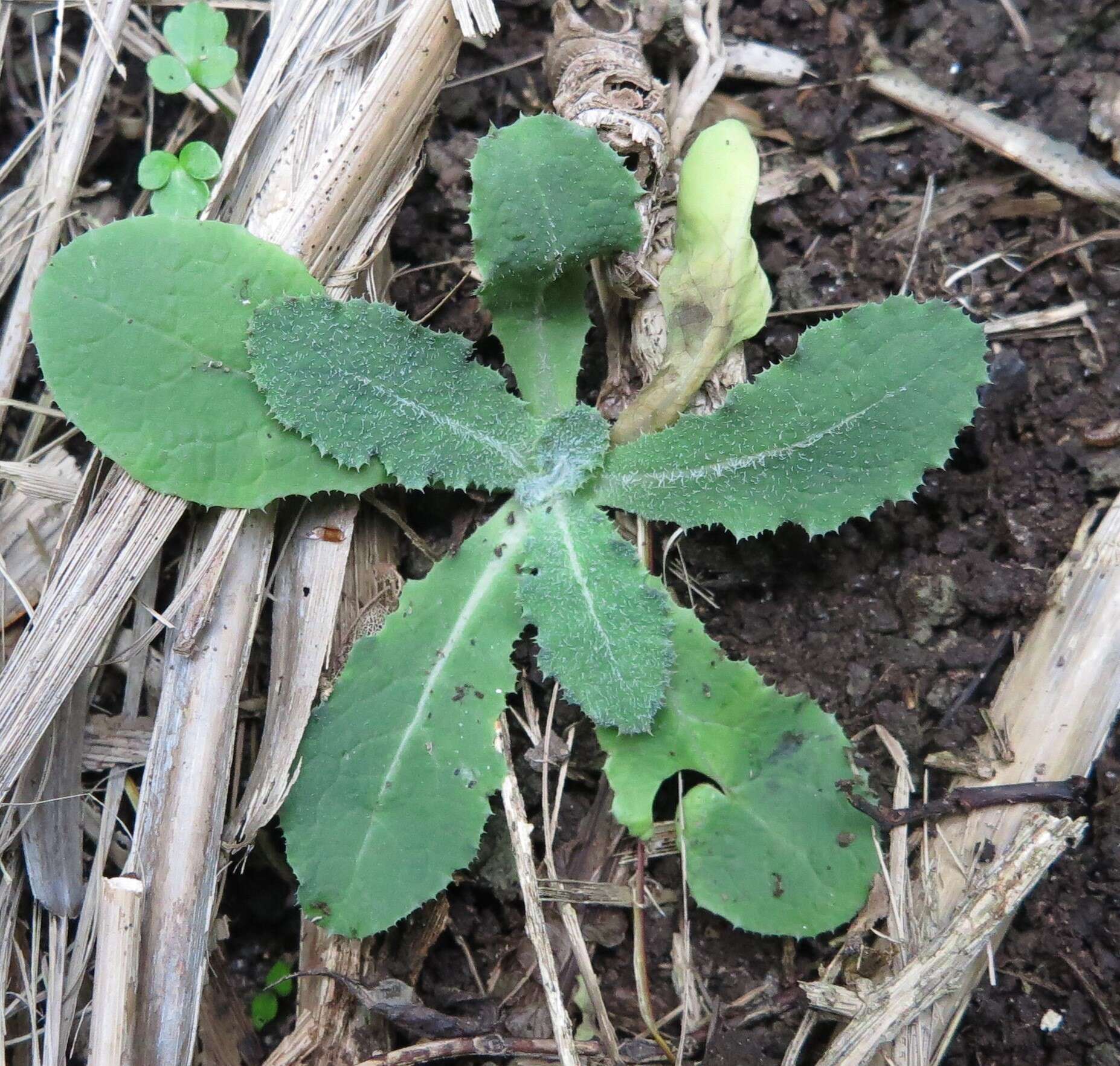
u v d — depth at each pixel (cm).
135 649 21
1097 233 22
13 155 23
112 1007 19
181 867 20
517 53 23
